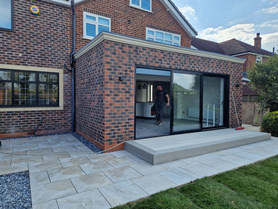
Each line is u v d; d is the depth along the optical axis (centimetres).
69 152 462
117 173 336
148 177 320
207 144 460
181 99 584
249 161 401
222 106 700
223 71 672
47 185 292
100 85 471
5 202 248
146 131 615
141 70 705
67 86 702
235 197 254
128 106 482
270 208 230
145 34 904
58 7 681
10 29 602
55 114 683
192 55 596
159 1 950
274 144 550
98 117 488
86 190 276
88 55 556
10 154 445
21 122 627
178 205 235
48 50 665
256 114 909
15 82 621
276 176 323
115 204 240
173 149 409
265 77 805
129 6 854
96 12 765
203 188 278
